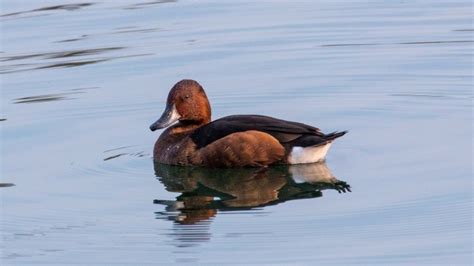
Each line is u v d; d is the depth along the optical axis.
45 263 11.52
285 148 14.20
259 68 18.86
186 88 15.00
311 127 14.29
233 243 11.80
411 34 20.58
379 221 12.24
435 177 13.56
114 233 12.27
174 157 14.60
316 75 18.44
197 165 14.49
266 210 12.78
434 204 12.64
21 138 15.90
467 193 12.92
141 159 14.98
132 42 20.42
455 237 11.73
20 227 12.57
